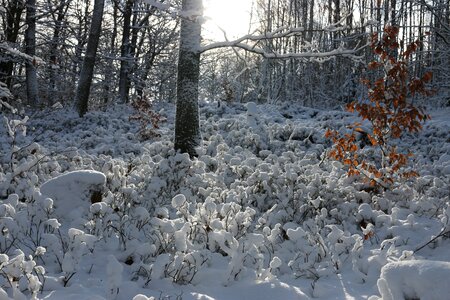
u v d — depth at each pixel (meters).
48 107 19.97
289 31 10.18
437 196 7.93
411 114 7.59
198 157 10.10
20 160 8.71
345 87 27.53
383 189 7.79
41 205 5.72
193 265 4.62
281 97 32.53
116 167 7.10
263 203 7.29
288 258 5.44
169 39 27.39
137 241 5.11
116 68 26.30
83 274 4.47
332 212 6.69
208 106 20.03
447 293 3.24
